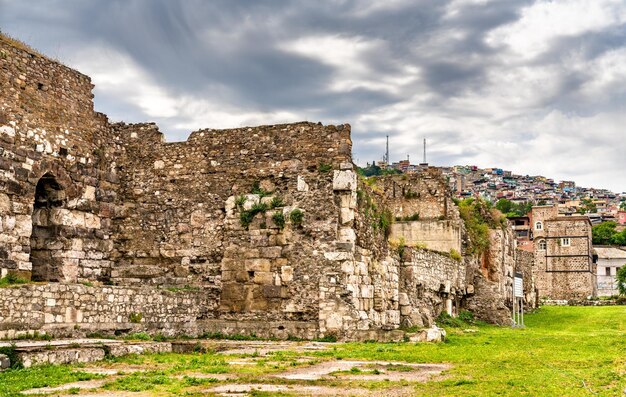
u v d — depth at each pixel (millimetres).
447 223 41375
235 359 18203
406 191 43125
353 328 25406
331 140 27328
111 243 28547
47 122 25297
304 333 25406
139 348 19078
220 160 28531
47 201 26016
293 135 27828
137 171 29297
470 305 42156
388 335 24594
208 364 16875
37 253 25688
